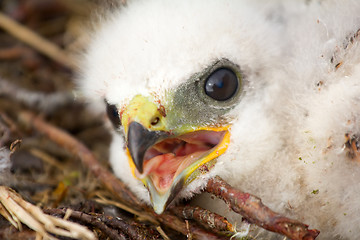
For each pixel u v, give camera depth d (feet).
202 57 1.63
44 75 1.93
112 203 1.72
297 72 1.67
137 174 1.65
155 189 1.65
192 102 1.64
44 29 1.98
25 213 1.65
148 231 1.67
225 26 1.65
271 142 1.66
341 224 1.65
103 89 1.66
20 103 1.89
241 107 1.66
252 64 1.66
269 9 1.73
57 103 1.90
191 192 1.66
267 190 1.67
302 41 1.69
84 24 1.85
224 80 1.65
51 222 1.64
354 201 1.63
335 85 1.63
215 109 1.65
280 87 1.68
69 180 1.77
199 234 1.66
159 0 1.67
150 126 1.63
